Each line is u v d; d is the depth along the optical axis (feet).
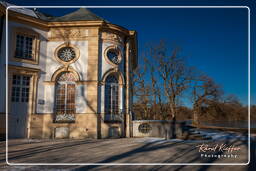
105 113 47.91
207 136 44.83
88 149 30.50
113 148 31.32
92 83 46.80
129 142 37.58
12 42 44.55
